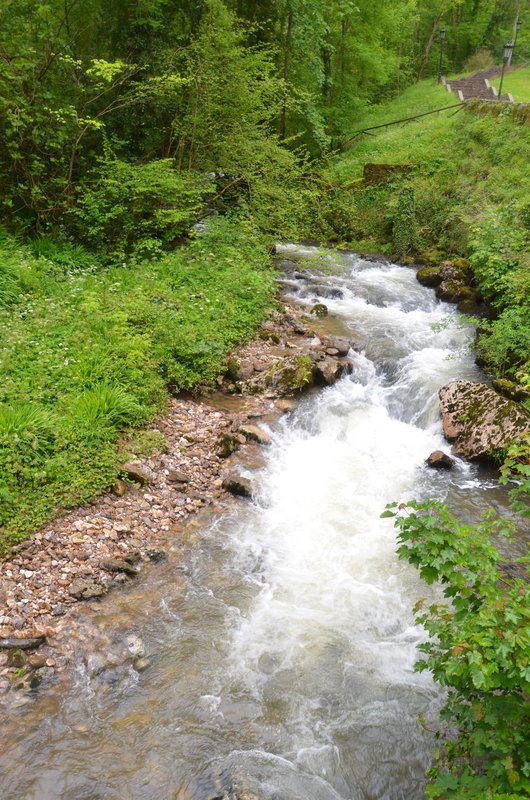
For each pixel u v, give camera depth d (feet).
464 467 25.88
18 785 13.11
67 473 21.25
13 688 15.21
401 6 111.34
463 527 11.66
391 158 72.08
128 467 22.89
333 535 21.75
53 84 39.34
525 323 33.01
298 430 28.14
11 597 17.44
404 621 18.19
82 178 40.34
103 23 44.47
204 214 47.80
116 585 18.76
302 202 50.39
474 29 149.89
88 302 30.17
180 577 19.47
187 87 46.70
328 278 48.47
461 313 41.14
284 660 16.71
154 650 16.76
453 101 94.22
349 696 15.74
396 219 57.21
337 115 95.35
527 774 9.51
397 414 30.63
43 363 25.25
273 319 38.24
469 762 13.07
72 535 19.93
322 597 18.99
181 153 47.83
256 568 20.07
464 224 50.88
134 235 41.16
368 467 25.91
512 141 61.98
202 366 30.17
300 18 71.67
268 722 14.96
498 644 9.62
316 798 13.29
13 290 29.94
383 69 102.99
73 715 14.79
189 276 37.52
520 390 28.89
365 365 33.96
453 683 11.09
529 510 13.53
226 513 22.61
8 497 19.27
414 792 13.55
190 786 13.32
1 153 37.32
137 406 25.13
